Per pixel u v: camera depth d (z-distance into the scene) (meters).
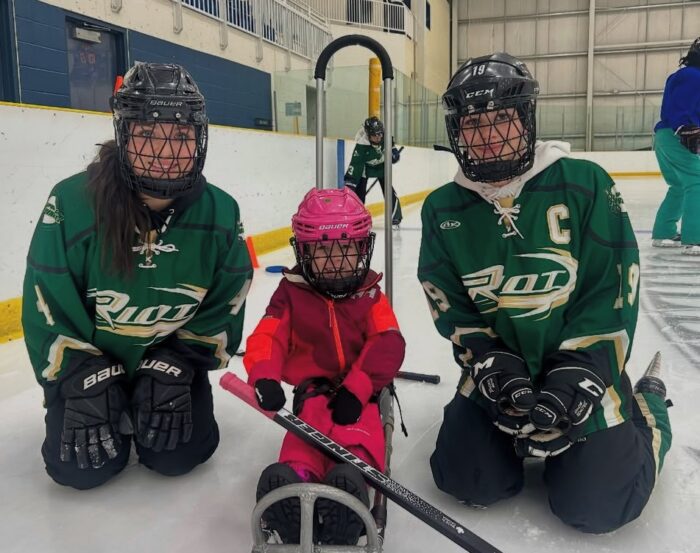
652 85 17.41
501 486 1.23
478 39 18.41
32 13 5.43
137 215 1.24
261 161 4.80
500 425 1.15
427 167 11.27
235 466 1.48
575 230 1.21
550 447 1.11
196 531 1.20
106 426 1.26
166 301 1.34
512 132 1.11
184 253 1.32
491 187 1.22
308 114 10.39
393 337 1.30
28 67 5.43
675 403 1.77
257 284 3.70
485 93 1.09
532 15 17.91
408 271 4.04
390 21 13.23
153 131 1.10
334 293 1.29
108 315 1.32
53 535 1.19
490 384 1.16
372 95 5.38
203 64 7.82
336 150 6.37
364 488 1.01
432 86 16.36
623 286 1.19
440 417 1.74
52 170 2.78
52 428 1.31
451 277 1.31
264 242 4.90
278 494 0.95
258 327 1.32
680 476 1.38
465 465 1.23
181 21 7.30
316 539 1.05
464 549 1.07
